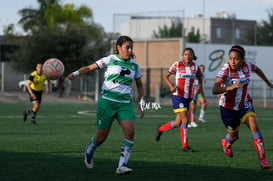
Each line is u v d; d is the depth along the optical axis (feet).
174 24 338.54
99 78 326.85
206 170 60.23
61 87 320.70
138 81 58.18
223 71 60.29
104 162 66.03
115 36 347.97
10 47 460.14
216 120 160.86
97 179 53.62
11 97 311.47
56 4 392.88
